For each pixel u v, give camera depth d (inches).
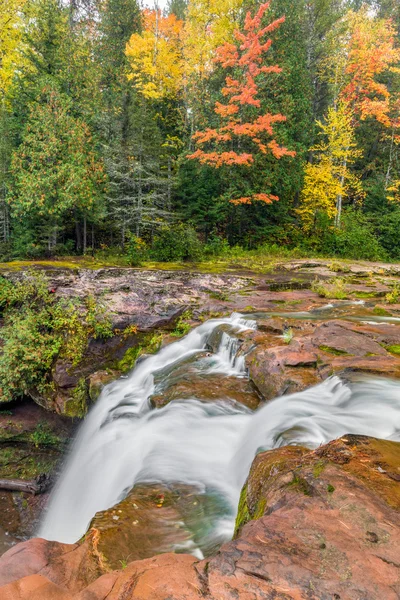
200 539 117.9
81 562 94.9
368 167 1198.9
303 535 69.5
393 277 575.5
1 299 434.9
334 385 195.0
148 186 800.9
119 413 261.4
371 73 992.9
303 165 920.3
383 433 148.4
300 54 911.0
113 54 1011.9
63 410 361.1
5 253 723.4
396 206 1076.5
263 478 106.7
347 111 1040.8
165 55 968.3
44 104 680.4
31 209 644.7
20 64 924.6
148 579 62.4
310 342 258.2
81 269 492.7
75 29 1013.2
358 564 62.3
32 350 374.6
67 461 310.8
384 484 85.7
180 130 990.4
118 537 111.9
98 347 388.8
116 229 801.6
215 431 191.9
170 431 196.9
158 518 127.3
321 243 882.8
